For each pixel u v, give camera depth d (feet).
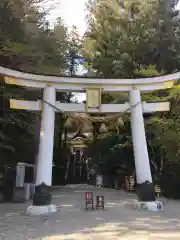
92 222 31.60
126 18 85.61
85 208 42.65
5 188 55.06
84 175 124.47
